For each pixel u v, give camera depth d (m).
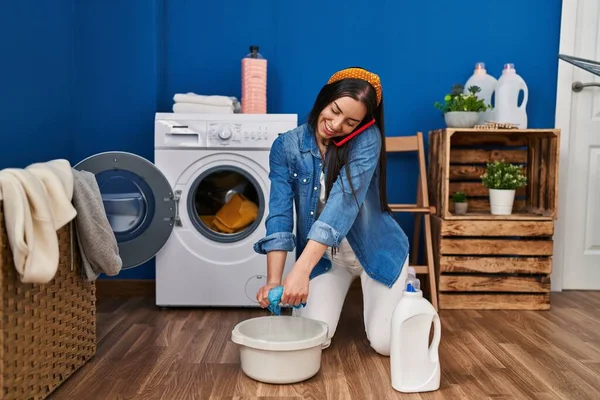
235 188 2.61
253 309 2.54
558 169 2.61
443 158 2.63
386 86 2.94
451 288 2.60
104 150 2.78
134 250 2.42
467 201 2.92
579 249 3.01
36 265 1.29
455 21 2.92
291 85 2.92
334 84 1.52
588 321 2.39
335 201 1.51
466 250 2.60
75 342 1.71
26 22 2.23
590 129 2.97
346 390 1.58
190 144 2.44
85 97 2.76
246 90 2.70
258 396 1.53
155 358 1.84
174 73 2.89
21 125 2.19
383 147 1.70
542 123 2.97
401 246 1.85
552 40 2.94
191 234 2.47
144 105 2.77
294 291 1.45
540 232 2.60
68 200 1.47
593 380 1.68
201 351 1.92
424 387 1.57
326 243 1.48
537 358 1.88
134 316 2.39
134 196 2.43
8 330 1.30
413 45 2.93
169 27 2.88
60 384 1.60
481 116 2.84
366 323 1.89
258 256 2.47
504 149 2.95
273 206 1.72
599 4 2.93
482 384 1.64
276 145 1.77
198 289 2.48
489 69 2.94
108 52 2.75
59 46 2.58
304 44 2.91
